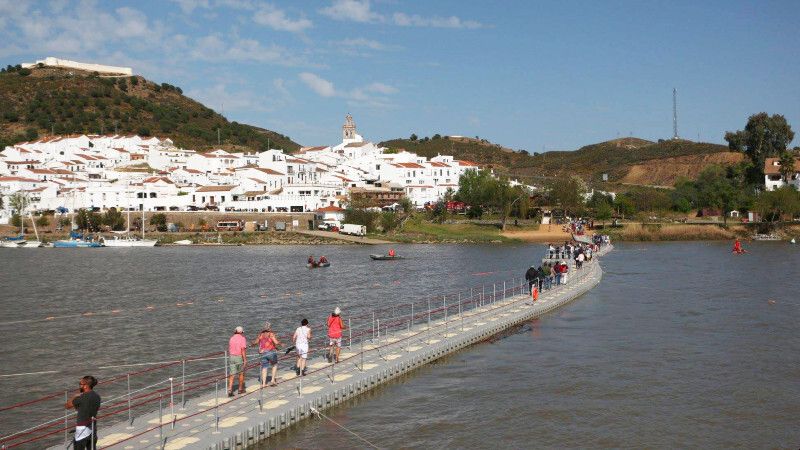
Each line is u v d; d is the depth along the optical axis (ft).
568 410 119.44
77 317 223.51
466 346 166.81
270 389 118.62
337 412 116.57
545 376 140.56
